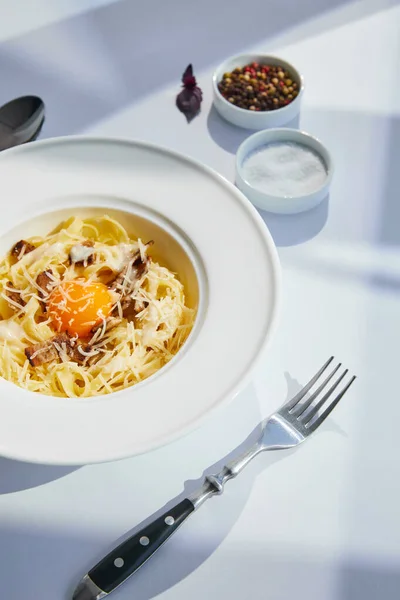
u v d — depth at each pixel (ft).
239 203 2.34
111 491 2.04
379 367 2.21
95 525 2.00
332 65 2.87
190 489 2.05
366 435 2.12
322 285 2.35
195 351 2.13
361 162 2.60
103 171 2.43
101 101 2.73
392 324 2.28
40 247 2.39
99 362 2.26
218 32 2.94
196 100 2.71
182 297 2.34
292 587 1.94
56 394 2.22
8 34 2.89
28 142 2.53
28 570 1.95
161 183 2.41
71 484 2.04
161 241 2.41
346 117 2.72
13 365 2.21
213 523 2.01
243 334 2.14
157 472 2.06
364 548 1.98
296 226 2.47
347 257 2.40
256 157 2.56
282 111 2.63
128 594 1.93
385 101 2.77
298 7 3.04
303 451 2.09
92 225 2.46
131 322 2.30
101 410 2.04
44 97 2.72
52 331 2.32
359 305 2.31
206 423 2.04
